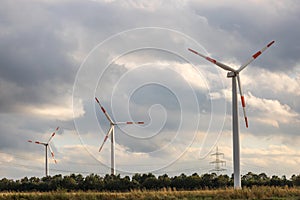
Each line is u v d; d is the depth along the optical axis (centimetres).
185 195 5672
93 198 5497
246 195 5562
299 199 5269
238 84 7288
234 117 7244
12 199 5628
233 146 7181
